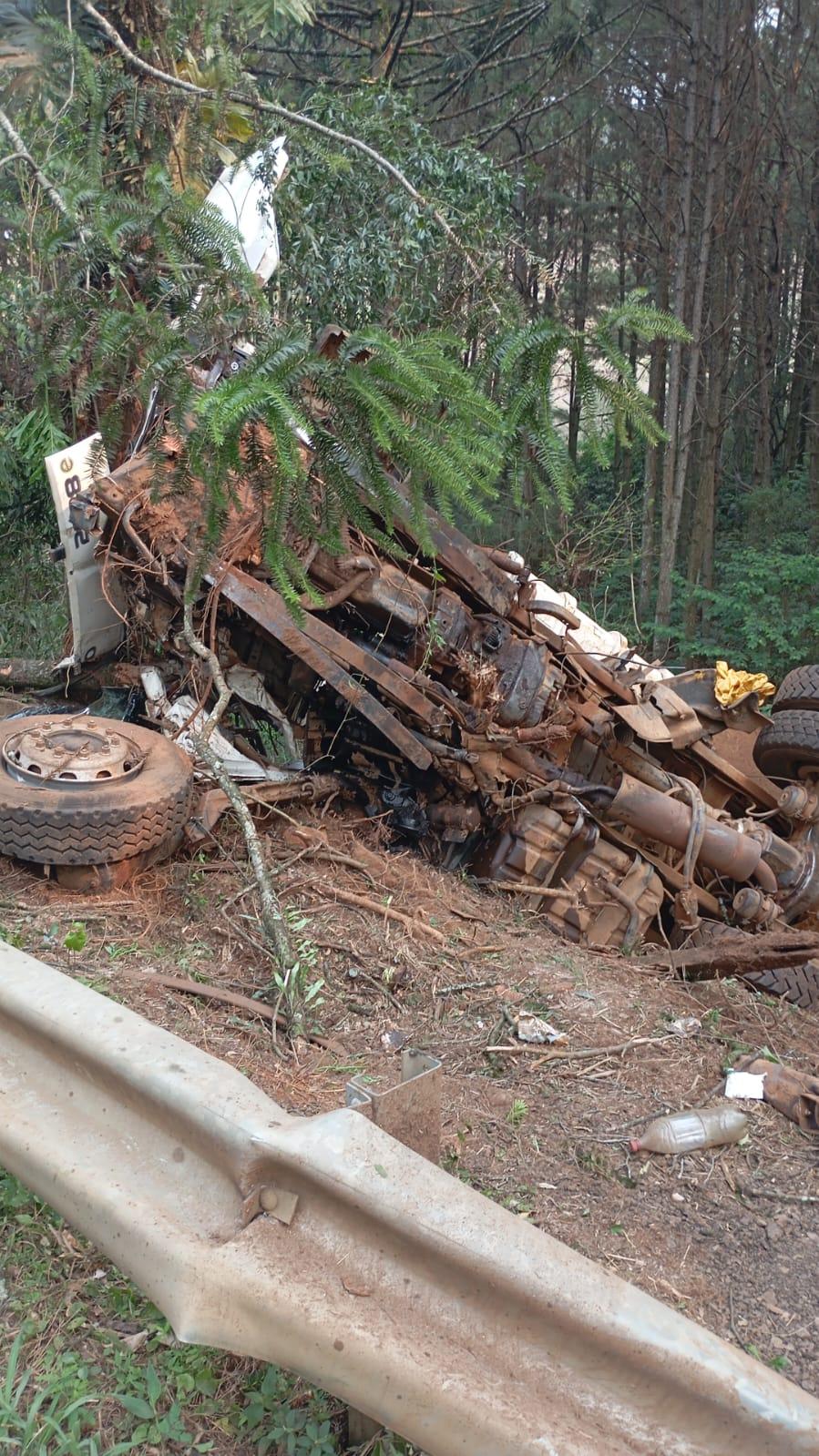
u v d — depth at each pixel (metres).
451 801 5.42
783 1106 3.33
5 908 3.69
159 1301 1.79
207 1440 1.95
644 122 19.56
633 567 16.84
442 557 5.30
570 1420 1.70
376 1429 1.95
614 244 21.38
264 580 5.00
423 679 5.16
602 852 5.62
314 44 17.19
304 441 3.08
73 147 4.23
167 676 5.41
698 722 6.06
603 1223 2.65
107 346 3.29
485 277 4.66
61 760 3.97
